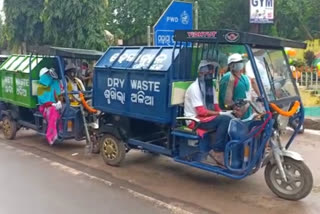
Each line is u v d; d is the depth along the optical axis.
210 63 5.52
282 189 5.13
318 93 10.84
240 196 5.23
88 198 5.20
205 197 5.21
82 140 8.11
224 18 25.31
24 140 8.62
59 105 7.48
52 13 12.66
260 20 9.73
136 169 6.44
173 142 5.73
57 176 6.10
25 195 5.29
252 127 5.07
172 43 7.67
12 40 14.98
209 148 5.41
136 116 6.05
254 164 5.00
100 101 6.67
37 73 7.89
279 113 4.84
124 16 23.33
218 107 5.78
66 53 7.44
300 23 24.50
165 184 5.71
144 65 5.91
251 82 5.67
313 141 7.98
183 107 5.70
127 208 4.87
